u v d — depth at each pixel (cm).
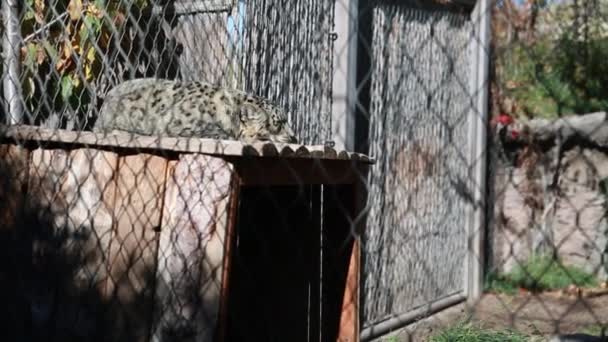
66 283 280
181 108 314
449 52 504
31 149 297
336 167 312
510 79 409
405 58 466
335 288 330
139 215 266
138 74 379
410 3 468
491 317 401
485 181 518
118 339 267
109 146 276
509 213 541
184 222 256
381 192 444
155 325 260
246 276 348
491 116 526
